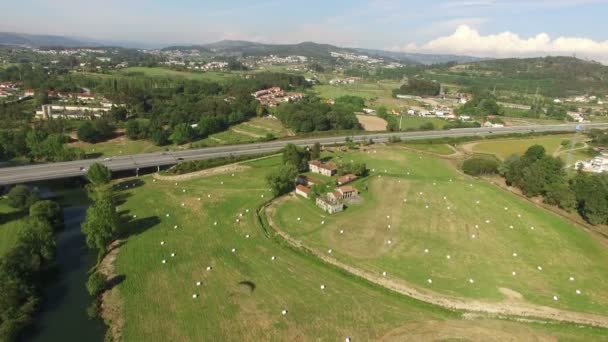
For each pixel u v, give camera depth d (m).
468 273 93.94
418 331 74.75
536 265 98.56
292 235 111.75
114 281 88.81
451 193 147.38
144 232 112.69
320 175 164.00
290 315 78.56
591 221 123.00
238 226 117.56
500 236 114.12
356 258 99.75
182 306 80.88
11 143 176.38
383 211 129.12
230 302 82.31
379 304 82.50
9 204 121.25
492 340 72.88
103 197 120.44
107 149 199.50
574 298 85.38
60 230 114.50
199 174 162.75
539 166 151.50
